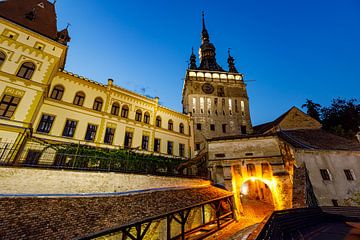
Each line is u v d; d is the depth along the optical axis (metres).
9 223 7.93
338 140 22.12
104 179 14.00
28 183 11.08
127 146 23.06
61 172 12.48
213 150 23.05
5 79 15.38
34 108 16.02
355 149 18.64
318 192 16.69
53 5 25.59
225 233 13.88
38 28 20.12
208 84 41.53
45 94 18.39
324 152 18.66
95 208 10.97
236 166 21.88
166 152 26.52
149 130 25.91
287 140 21.08
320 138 22.89
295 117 28.66
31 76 16.91
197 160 23.78
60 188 12.02
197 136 33.66
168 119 29.56
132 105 25.72
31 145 16.08
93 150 18.22
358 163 18.05
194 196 15.79
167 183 17.64
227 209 19.80
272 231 5.56
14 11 19.52
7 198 9.83
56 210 9.84
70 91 20.88
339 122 32.31
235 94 41.41
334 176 17.41
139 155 22.09
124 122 23.84
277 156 20.83
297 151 18.59
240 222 17.42
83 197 12.20
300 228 7.80
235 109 39.25
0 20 16.59
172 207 12.49
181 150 28.83
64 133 19.11
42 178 11.66
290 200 18.25
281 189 19.11
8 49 16.38
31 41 17.86
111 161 18.47
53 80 20.00
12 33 17.05
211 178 21.92
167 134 27.91
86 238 6.42
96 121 21.61
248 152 21.92
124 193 14.28
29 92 16.20
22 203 9.75
